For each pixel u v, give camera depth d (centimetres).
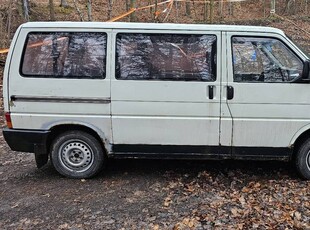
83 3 2512
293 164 529
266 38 478
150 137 490
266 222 394
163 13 2506
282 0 3044
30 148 502
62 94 486
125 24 486
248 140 484
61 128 506
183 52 479
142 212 424
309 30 2100
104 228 392
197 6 2820
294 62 475
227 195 461
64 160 516
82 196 466
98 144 506
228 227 386
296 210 417
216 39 477
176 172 538
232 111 476
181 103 478
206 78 475
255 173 530
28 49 488
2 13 1795
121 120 487
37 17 2066
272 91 470
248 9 3023
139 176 526
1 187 500
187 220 402
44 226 399
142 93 480
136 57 482
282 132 479
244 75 474
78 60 487
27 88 487
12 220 412
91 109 488
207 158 495
